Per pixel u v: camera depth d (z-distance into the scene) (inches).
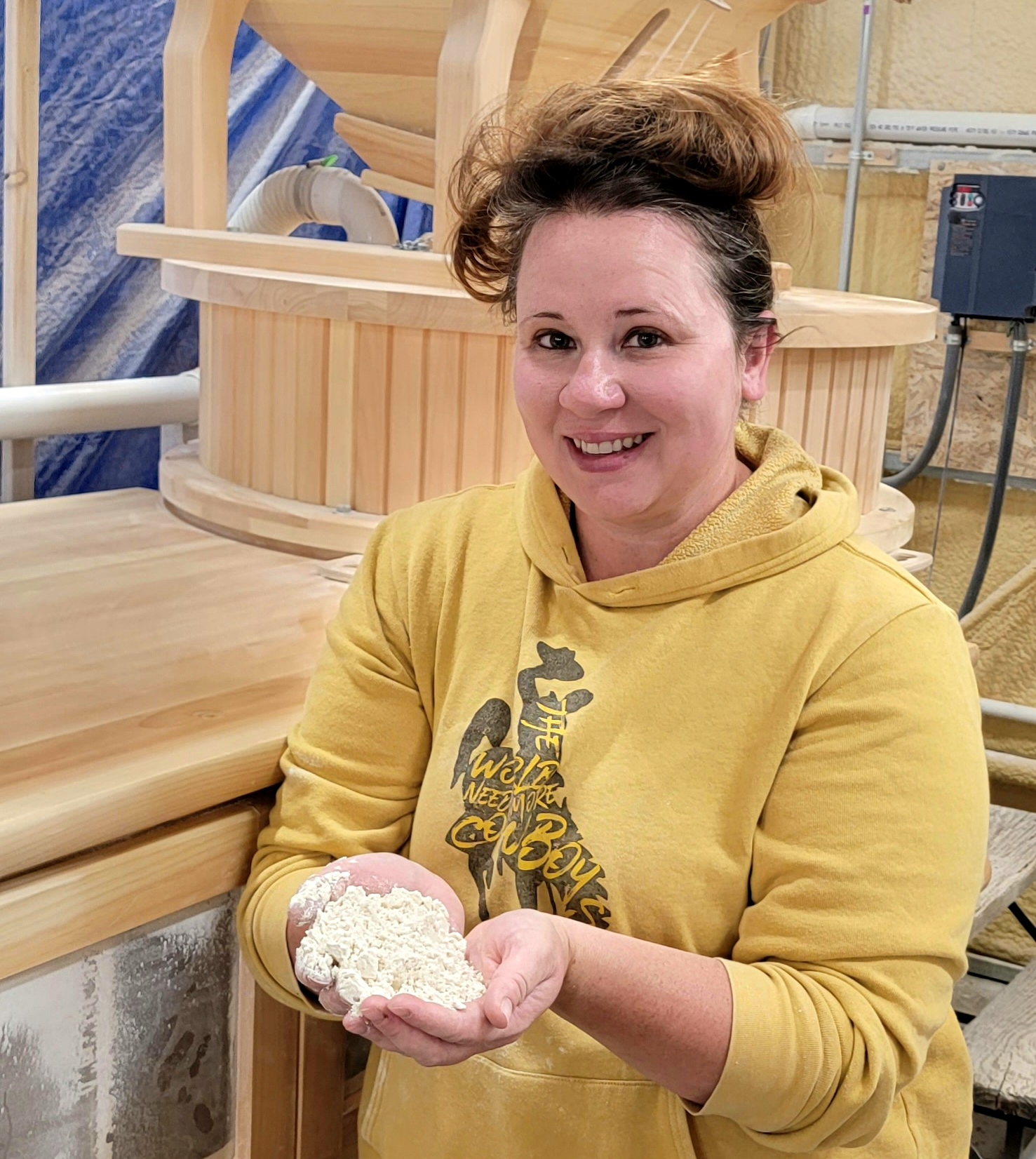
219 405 64.0
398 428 57.1
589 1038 34.1
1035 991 65.6
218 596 53.8
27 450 70.8
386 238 71.8
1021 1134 61.9
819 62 88.7
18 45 64.5
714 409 32.2
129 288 75.0
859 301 66.7
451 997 28.9
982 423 87.3
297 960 32.7
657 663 34.1
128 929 36.0
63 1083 36.1
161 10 72.1
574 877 33.5
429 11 58.0
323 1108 44.0
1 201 68.4
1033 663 88.7
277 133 79.6
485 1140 35.3
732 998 30.0
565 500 37.2
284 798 38.3
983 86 84.4
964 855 31.2
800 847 31.7
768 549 34.0
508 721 35.9
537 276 32.1
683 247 31.4
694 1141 33.9
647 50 63.6
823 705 32.4
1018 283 80.2
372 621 39.1
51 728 38.7
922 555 66.3
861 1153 34.0
